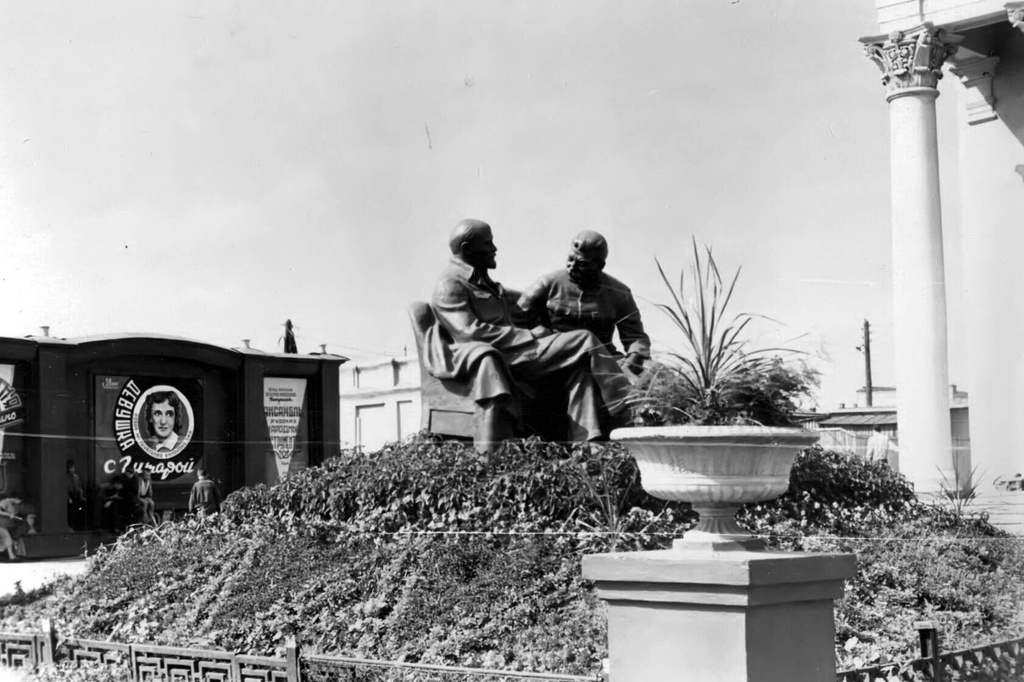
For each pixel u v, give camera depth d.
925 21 11.86
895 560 9.09
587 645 7.04
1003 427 13.80
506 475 9.55
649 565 4.42
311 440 12.55
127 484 11.49
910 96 11.90
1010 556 9.80
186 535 10.57
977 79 14.39
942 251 11.73
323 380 12.71
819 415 11.05
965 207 14.52
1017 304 13.91
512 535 8.87
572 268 11.47
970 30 12.37
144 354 11.74
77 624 9.05
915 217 11.78
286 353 12.67
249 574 9.20
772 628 4.36
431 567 8.52
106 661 7.69
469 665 7.09
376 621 8.00
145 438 11.64
